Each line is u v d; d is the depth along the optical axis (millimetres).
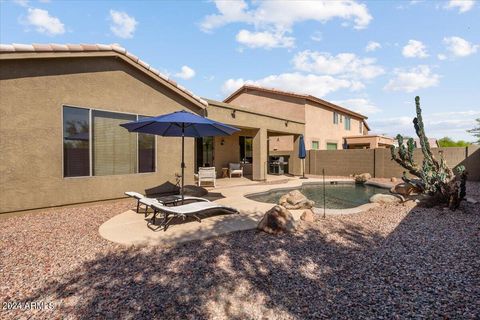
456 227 6492
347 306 3223
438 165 9211
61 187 7973
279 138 24938
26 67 7223
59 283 3781
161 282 3805
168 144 10844
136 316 3045
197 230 6156
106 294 3498
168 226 6504
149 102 10188
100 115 8836
